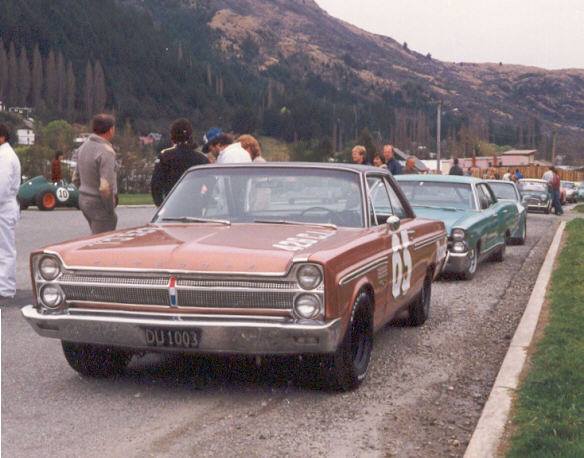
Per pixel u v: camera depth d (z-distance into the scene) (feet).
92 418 16.75
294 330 16.63
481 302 33.73
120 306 17.65
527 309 29.35
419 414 17.67
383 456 14.89
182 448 15.01
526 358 21.63
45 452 14.66
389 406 18.20
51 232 58.34
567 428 15.26
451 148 546.26
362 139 419.13
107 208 27.86
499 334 27.07
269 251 17.48
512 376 19.79
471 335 26.76
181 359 22.07
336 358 18.22
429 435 16.24
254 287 16.96
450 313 30.91
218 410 17.48
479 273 43.45
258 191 21.67
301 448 15.20
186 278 17.21
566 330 24.70
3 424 16.28
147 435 15.72
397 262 22.31
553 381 18.70
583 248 50.70
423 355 23.62
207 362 21.72
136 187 162.20
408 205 26.40
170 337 17.22
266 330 16.71
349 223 20.95
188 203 22.00
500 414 16.71
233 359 22.00
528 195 112.88
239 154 34.40
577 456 13.87
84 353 19.42
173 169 30.96
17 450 14.75
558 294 31.91
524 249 57.57
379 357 23.20
